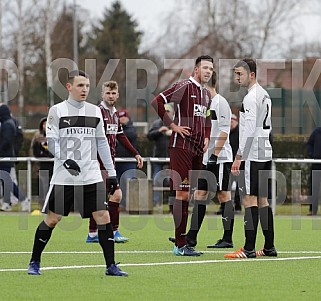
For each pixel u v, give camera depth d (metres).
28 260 29.61
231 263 28.72
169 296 22.14
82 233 40.94
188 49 110.44
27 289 23.03
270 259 29.92
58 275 25.61
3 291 22.73
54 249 33.38
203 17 114.38
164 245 35.16
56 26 126.50
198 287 23.58
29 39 121.69
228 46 108.75
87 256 30.83
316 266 28.11
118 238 36.41
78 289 23.05
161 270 26.91
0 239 37.59
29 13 121.75
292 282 24.62
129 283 24.14
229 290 23.12
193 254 31.05
